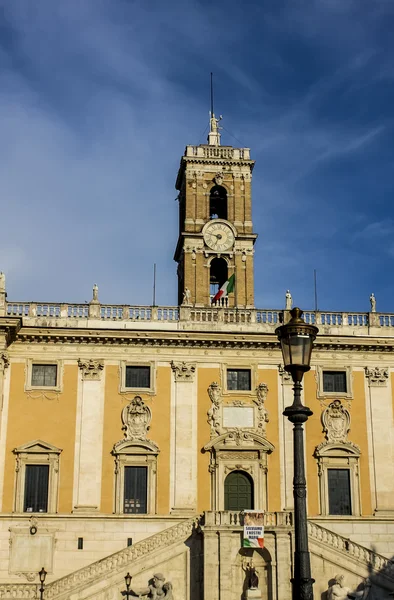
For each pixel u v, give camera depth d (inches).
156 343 2063.2
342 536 1775.3
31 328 2018.9
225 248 2412.6
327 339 2097.7
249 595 1683.1
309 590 699.4
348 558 1742.1
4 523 1884.8
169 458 1987.0
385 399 2098.9
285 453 2026.3
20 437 1963.6
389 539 1973.4
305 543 721.0
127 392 2023.9
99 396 2015.3
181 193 2618.1
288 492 1995.6
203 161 2493.8
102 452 1973.4
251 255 2426.2
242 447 2001.7
